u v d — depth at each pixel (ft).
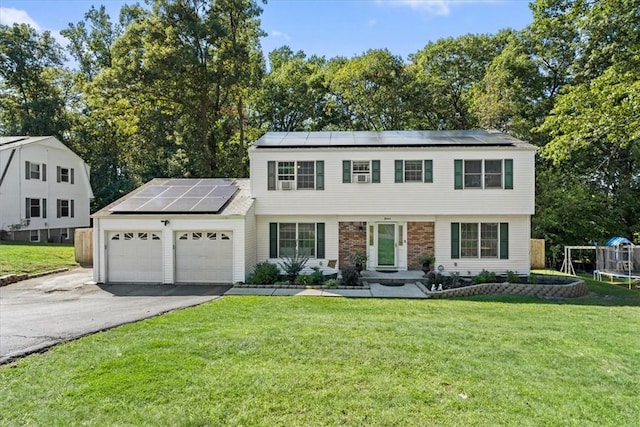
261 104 120.26
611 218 81.25
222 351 21.52
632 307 38.14
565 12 63.21
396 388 17.24
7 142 90.53
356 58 108.37
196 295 42.96
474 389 17.30
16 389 16.69
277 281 51.34
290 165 57.77
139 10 94.27
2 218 84.99
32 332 25.76
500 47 105.29
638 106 46.91
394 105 98.07
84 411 14.94
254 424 14.24
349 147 57.06
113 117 101.24
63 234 102.01
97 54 124.77
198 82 95.55
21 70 112.16
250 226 55.21
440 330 26.76
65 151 102.73
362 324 28.14
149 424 14.10
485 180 56.03
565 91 66.49
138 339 23.68
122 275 52.06
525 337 25.41
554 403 16.12
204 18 94.58
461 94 106.93
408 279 53.01
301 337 24.32
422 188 56.49
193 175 102.01
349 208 57.06
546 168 86.63
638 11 52.85
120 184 114.73
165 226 51.49
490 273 53.01
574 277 53.01
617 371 19.71
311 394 16.55
